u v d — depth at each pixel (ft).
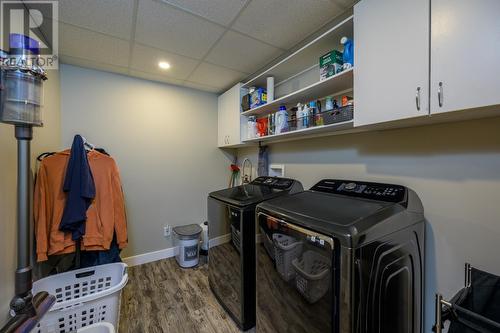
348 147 5.79
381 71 3.66
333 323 3.22
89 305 4.51
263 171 8.51
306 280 3.69
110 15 4.95
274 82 7.59
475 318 2.53
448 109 2.93
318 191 5.64
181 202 9.80
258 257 4.91
